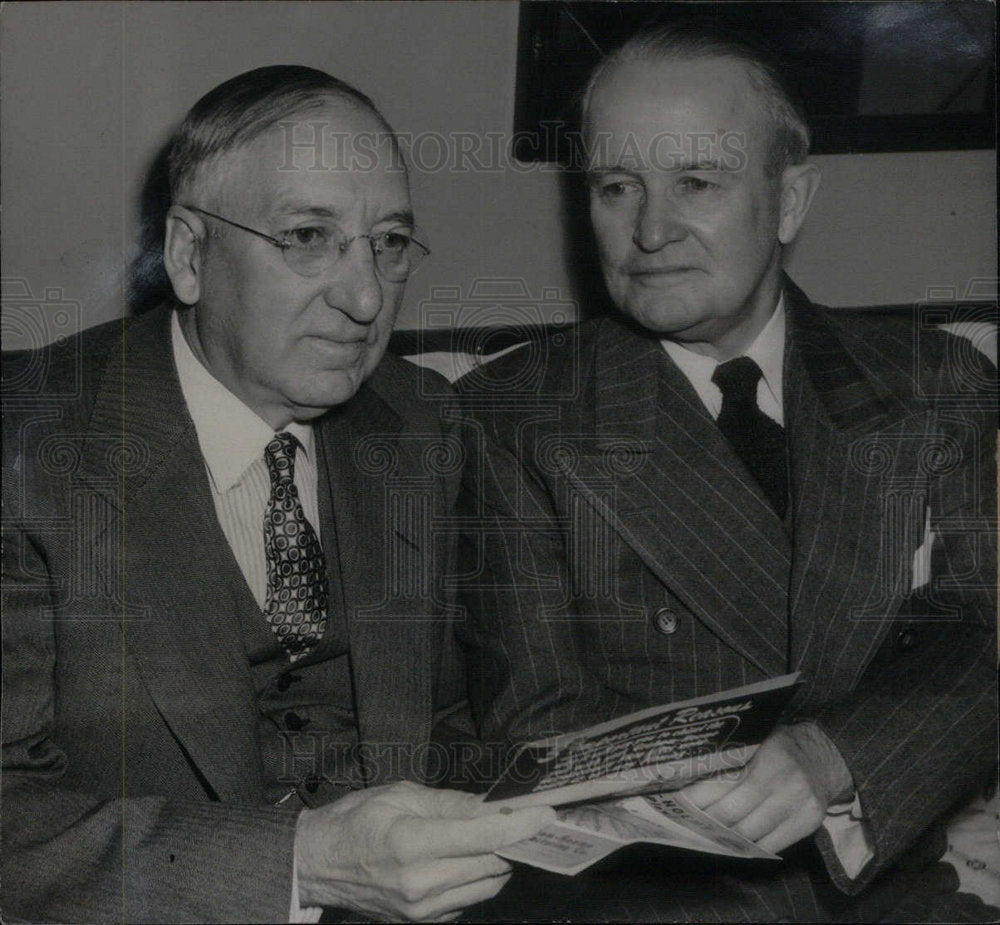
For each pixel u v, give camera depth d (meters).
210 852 1.22
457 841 1.17
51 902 1.22
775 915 1.24
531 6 1.57
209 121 1.37
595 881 1.28
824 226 1.61
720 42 1.49
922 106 1.57
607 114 1.48
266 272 1.34
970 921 1.24
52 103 1.55
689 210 1.45
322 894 1.22
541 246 1.60
